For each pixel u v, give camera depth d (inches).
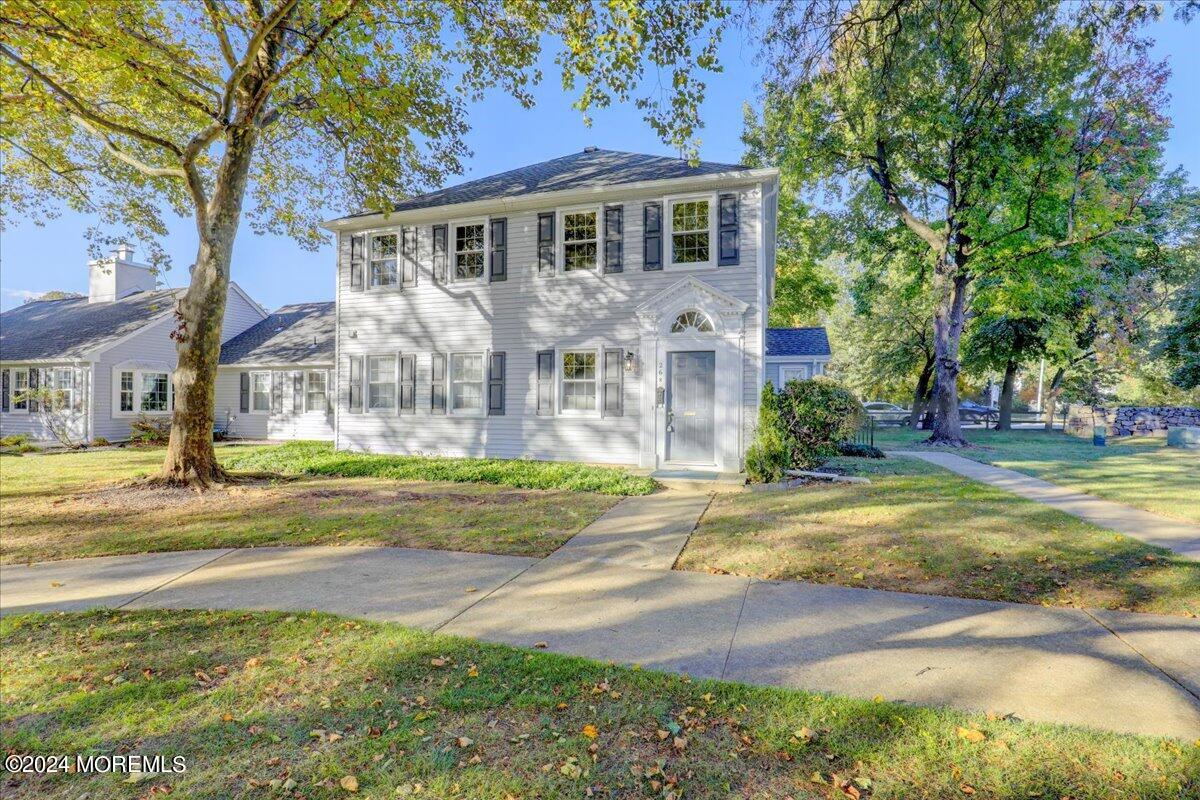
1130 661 140.4
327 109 388.8
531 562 233.8
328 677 137.2
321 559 240.4
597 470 455.2
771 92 327.6
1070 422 949.8
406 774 101.6
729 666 140.4
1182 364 912.9
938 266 708.0
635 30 317.4
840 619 170.2
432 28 418.6
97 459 613.3
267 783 99.9
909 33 295.6
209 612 180.7
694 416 480.1
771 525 286.8
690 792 95.8
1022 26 277.7
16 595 198.4
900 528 274.7
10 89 389.4
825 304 1159.0
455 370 569.9
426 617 175.5
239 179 428.8
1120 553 229.1
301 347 895.7
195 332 418.3
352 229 604.1
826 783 97.5
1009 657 143.4
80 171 538.3
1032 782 96.7
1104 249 717.9
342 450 601.3
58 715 122.1
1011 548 238.2
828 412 447.2
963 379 1439.5
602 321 513.3
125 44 318.3
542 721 117.6
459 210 549.3
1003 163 605.9
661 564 229.1
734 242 476.1
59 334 887.7
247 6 385.7
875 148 689.6
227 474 444.8
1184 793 93.4
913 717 115.6
